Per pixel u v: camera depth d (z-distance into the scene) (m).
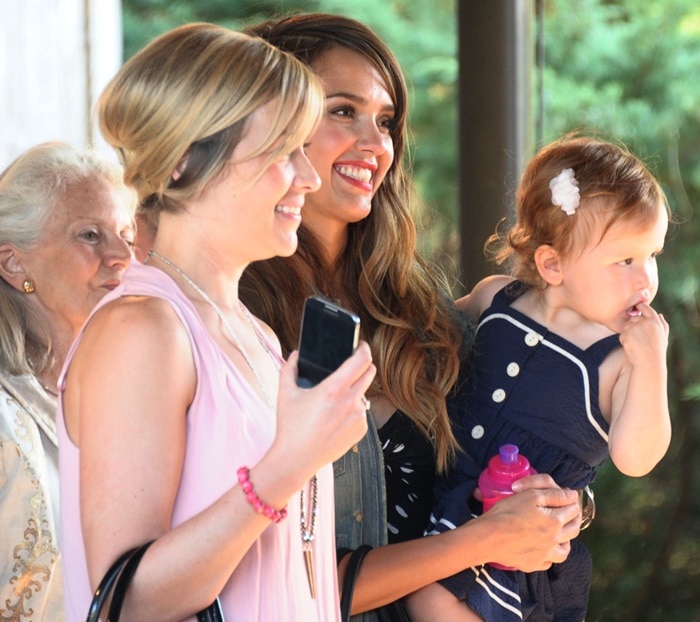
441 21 14.03
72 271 4.14
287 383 2.67
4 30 6.84
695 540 11.75
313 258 4.17
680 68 12.42
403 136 4.32
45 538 3.85
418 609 3.98
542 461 4.10
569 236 4.03
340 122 4.04
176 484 2.71
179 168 2.85
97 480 2.65
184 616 2.66
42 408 4.01
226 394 2.78
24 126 6.98
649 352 3.92
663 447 3.95
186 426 2.77
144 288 2.83
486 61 5.78
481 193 5.85
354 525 3.84
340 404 2.62
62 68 7.25
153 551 2.59
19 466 3.84
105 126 2.93
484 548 3.79
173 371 2.72
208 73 2.78
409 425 4.08
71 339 4.23
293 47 4.08
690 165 12.17
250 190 2.84
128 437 2.66
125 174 2.94
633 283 3.99
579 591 4.24
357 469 3.85
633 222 3.95
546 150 4.26
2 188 4.20
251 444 2.79
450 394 4.28
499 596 3.96
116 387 2.68
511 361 4.18
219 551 2.59
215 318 2.92
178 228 2.94
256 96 2.78
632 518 11.83
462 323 4.40
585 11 12.77
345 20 4.14
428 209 12.87
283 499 2.63
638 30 12.59
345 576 3.64
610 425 4.07
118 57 7.85
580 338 4.13
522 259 4.27
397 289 4.24
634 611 11.70
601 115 12.27
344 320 2.66
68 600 2.87
